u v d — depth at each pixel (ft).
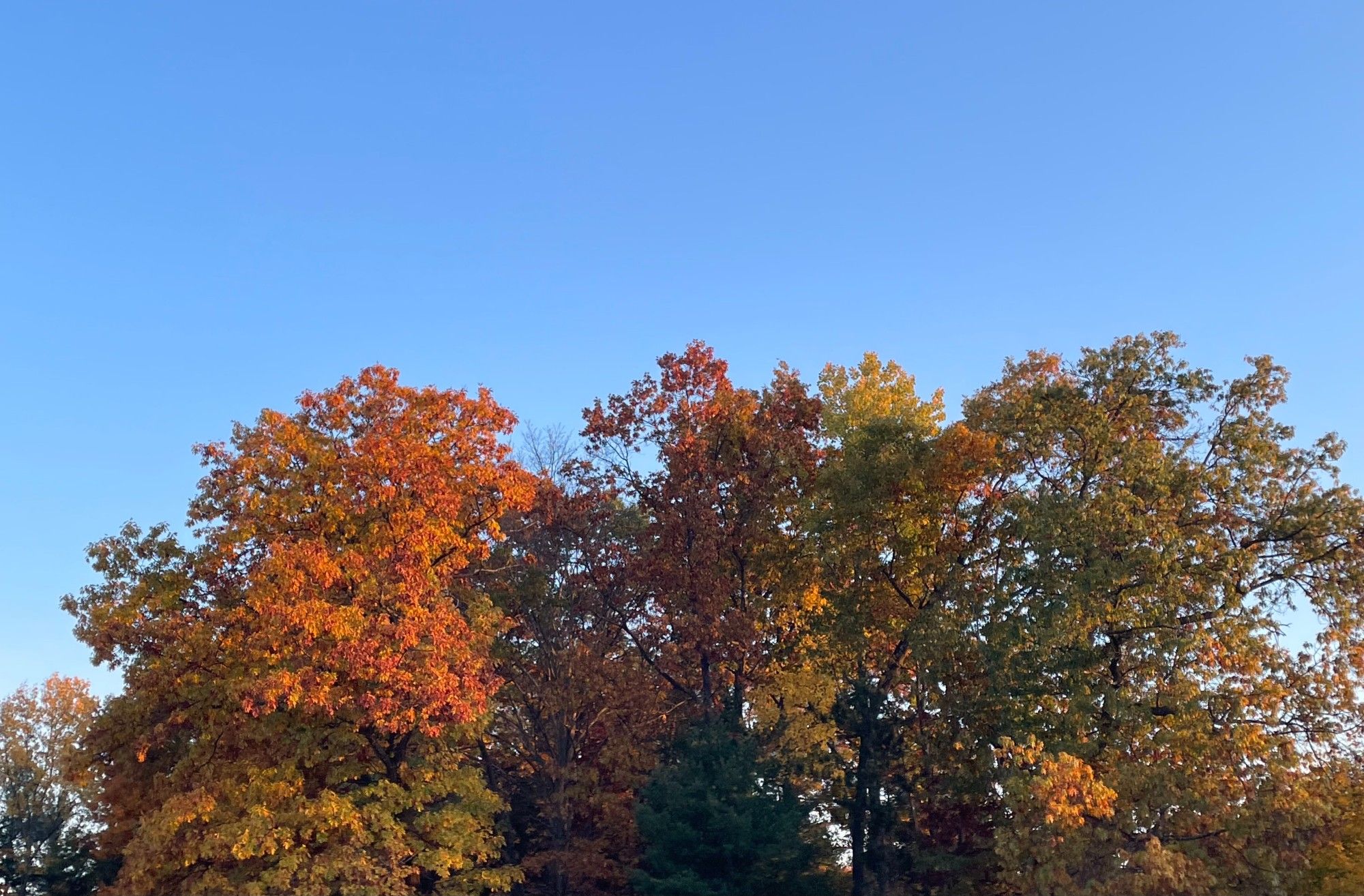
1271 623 81.10
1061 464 94.32
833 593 107.14
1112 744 81.66
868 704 94.63
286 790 80.38
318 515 88.12
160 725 83.61
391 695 78.74
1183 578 83.41
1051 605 84.33
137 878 76.79
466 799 91.61
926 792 91.15
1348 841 76.13
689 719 105.40
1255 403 88.63
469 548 93.20
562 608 110.52
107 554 89.76
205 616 86.79
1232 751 76.89
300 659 81.15
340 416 92.43
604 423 122.21
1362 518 80.38
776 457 112.78
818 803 95.20
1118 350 94.43
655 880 82.23
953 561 101.86
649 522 122.31
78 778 88.43
